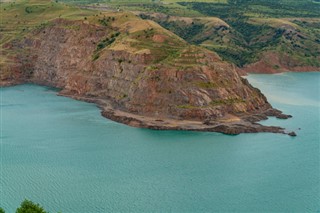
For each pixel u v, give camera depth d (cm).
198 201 13425
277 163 16412
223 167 15962
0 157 16550
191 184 14525
